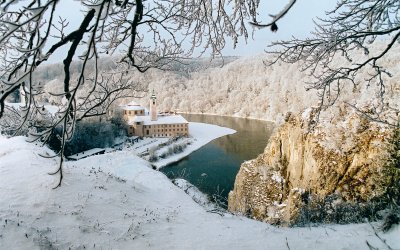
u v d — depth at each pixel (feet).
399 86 75.56
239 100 435.53
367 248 26.14
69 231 28.96
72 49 10.43
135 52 16.42
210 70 553.64
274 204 83.15
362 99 80.02
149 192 43.21
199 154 204.85
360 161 66.54
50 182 36.27
